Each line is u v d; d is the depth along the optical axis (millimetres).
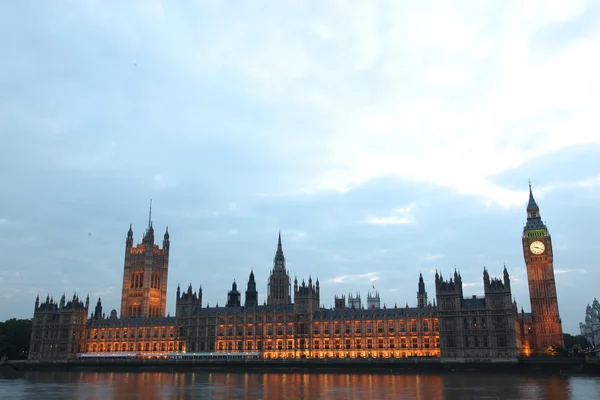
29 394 129750
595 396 112812
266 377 191625
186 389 139750
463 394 118875
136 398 118250
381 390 131000
